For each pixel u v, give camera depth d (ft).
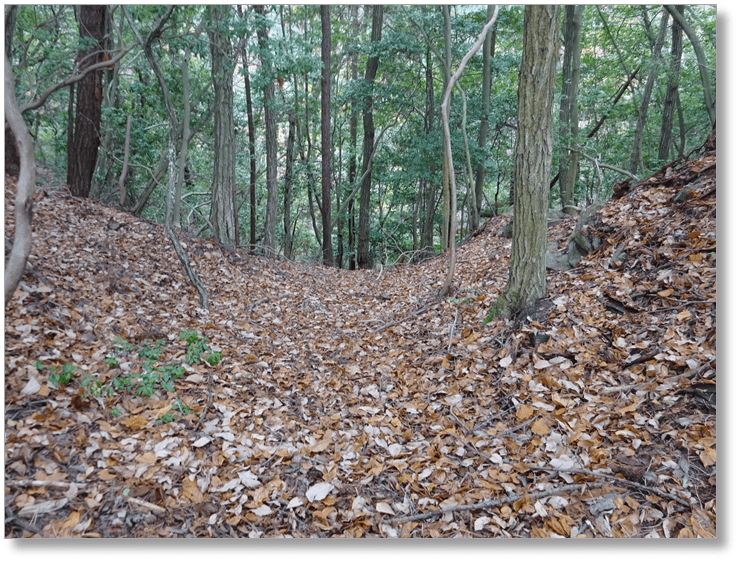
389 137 57.93
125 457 8.44
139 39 19.45
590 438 9.20
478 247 31.60
